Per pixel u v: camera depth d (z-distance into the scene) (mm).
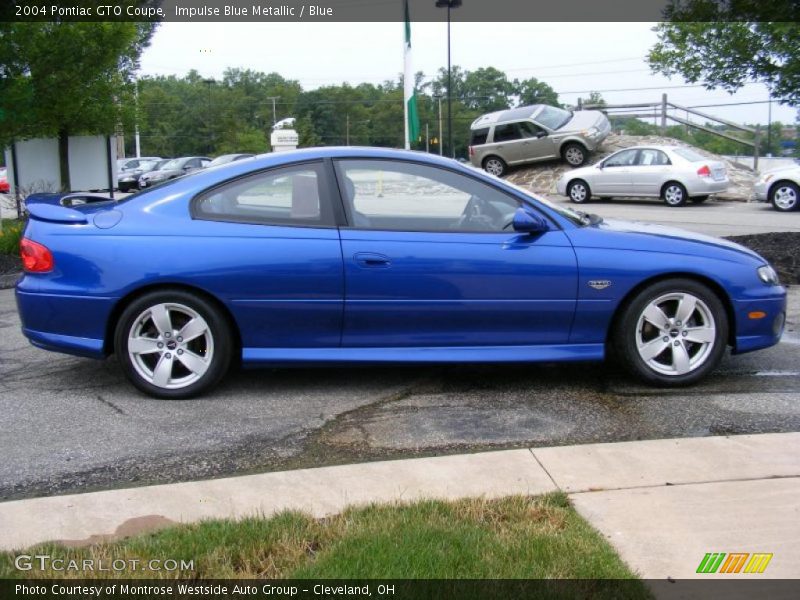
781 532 3211
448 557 2920
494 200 5035
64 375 5621
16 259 10500
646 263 4961
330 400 5031
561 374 5543
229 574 2867
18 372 5707
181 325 4977
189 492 3639
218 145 95188
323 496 3582
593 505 3451
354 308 4898
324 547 3066
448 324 4965
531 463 3916
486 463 3924
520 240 4945
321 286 4859
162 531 3230
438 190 5012
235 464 4047
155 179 31781
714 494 3549
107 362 5945
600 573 2840
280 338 4953
